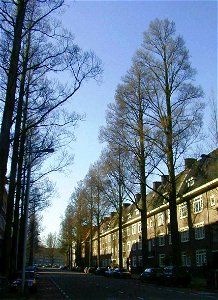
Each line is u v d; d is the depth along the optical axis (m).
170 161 36.06
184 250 49.78
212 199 43.41
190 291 29.50
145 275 42.44
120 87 38.09
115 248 89.12
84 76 24.89
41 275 68.75
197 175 45.72
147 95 36.56
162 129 35.84
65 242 114.06
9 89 15.58
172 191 36.53
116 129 38.38
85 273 82.56
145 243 44.59
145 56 37.34
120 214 60.75
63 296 25.47
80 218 87.00
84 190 78.81
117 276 55.41
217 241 41.88
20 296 22.61
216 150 34.88
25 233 25.45
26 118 22.44
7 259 23.09
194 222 47.47
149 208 65.56
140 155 39.31
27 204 26.14
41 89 38.62
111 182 56.03
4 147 14.88
